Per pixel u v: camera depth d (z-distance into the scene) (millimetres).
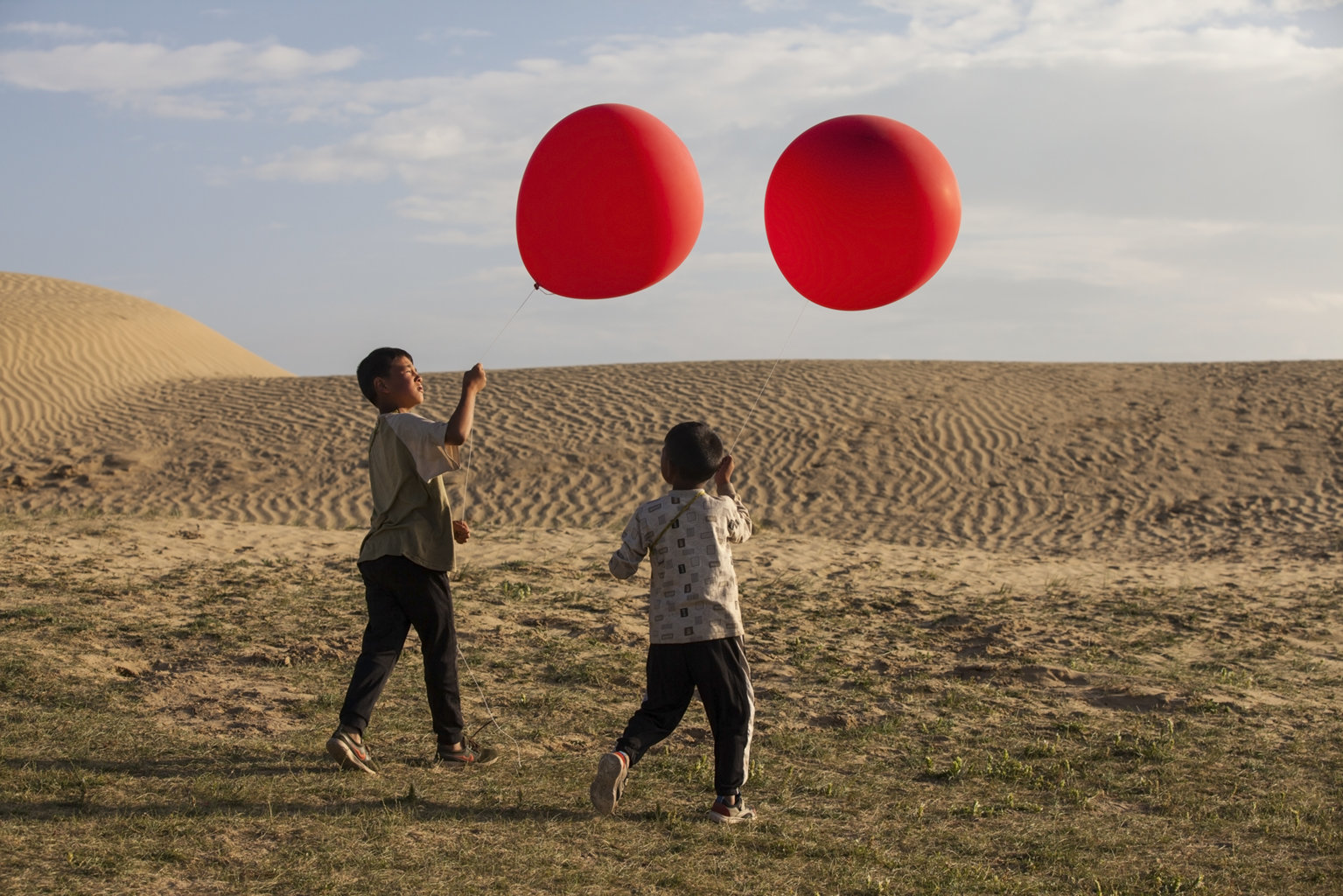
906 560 10953
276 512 16375
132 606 6773
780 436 20078
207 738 4352
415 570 4016
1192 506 16203
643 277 4293
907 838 3621
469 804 3725
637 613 7605
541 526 15484
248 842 3230
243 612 6812
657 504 3684
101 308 33031
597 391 24031
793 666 6379
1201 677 6293
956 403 22031
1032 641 7273
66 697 4754
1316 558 12805
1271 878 3322
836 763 4539
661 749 4664
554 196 4113
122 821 3293
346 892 2895
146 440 21047
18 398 24031
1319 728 5227
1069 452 18922
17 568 7570
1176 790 4230
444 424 3875
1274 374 24062
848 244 4195
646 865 3248
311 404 24000
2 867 2855
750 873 3217
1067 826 3799
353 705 3945
